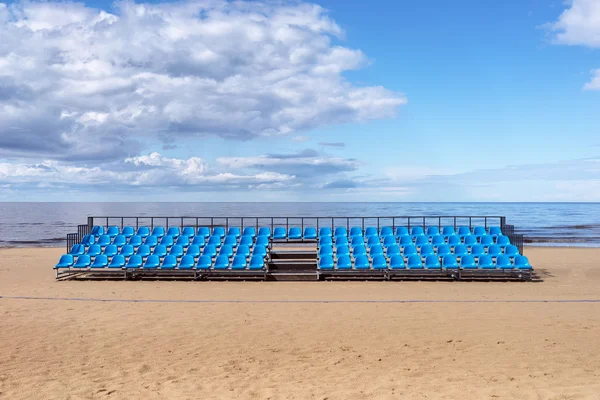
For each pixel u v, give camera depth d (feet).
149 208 423.64
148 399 21.21
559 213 324.39
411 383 22.88
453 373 24.38
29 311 40.63
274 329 34.30
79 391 22.29
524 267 58.34
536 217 267.39
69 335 32.73
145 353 28.60
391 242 71.15
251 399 21.01
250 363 26.58
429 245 65.62
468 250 68.18
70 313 39.86
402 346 29.71
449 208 415.44
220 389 22.38
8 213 327.06
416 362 26.45
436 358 27.14
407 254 65.05
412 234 75.00
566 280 59.11
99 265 61.67
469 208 420.36
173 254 66.74
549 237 139.03
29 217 272.10
